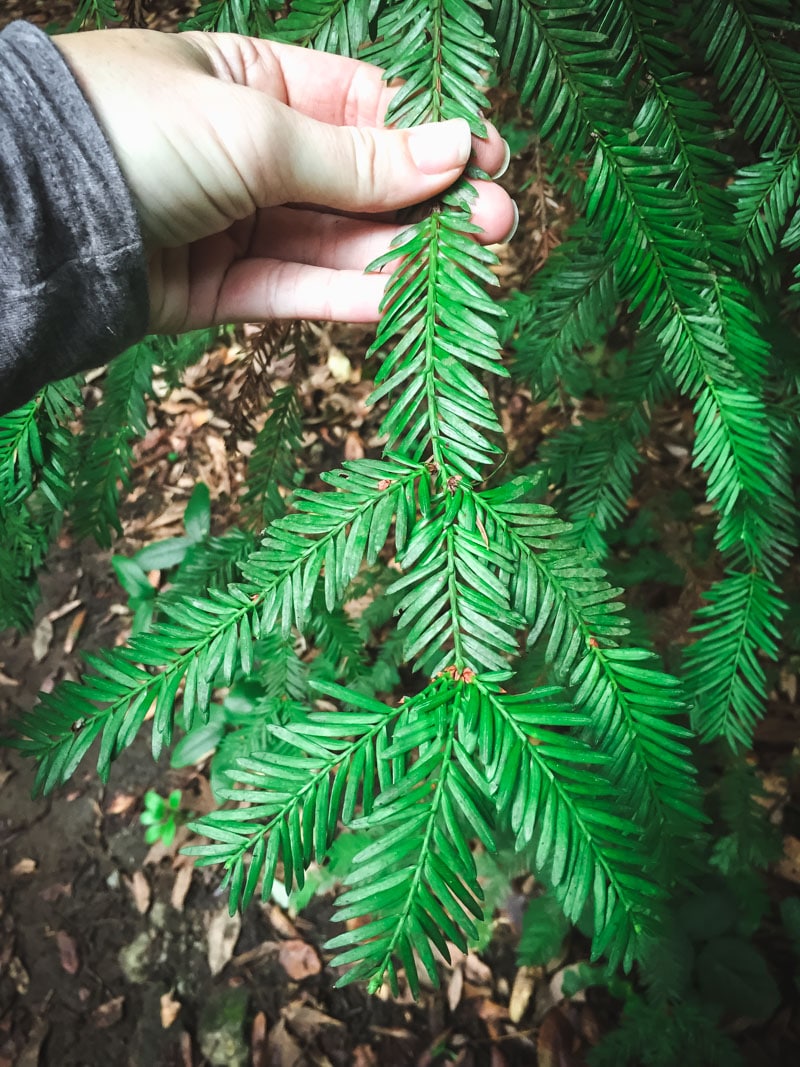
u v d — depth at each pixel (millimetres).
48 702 189
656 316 226
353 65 254
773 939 564
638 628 420
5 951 656
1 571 315
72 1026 623
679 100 215
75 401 266
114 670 189
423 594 181
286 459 370
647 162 209
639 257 215
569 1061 553
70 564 813
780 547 306
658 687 184
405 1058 583
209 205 230
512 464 616
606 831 161
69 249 195
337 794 169
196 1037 611
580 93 204
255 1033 606
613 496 399
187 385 851
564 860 158
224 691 660
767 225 245
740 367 233
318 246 289
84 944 656
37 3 643
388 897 153
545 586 184
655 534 512
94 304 206
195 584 358
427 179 208
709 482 234
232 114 212
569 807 161
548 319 374
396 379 196
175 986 634
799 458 407
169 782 711
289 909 649
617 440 399
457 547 182
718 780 503
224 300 294
